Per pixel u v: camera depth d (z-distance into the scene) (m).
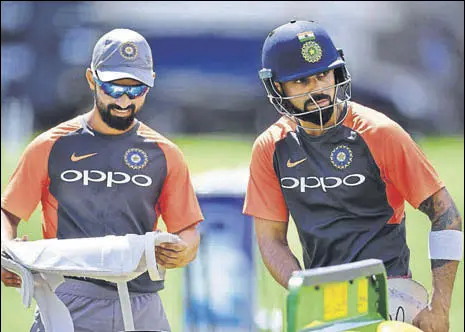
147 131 21.69
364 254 20.39
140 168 21.36
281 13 85.81
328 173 20.47
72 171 21.25
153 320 21.70
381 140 20.14
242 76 84.25
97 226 21.20
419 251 39.91
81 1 85.50
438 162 66.25
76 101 85.25
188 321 26.72
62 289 21.33
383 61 87.88
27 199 21.30
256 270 26.58
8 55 85.12
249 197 21.34
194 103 84.06
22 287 18.98
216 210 26.38
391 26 87.62
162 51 84.31
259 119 84.75
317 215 20.70
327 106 19.97
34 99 85.00
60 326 19.36
